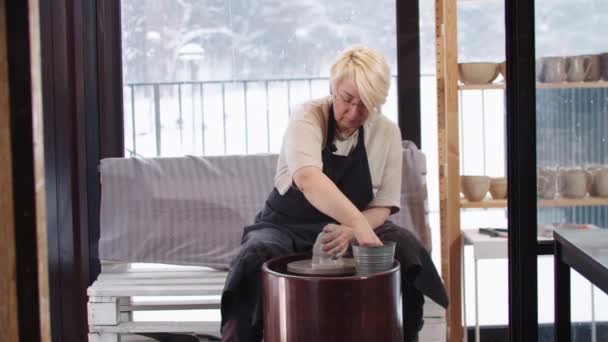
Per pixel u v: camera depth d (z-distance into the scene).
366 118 2.05
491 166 3.21
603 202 1.74
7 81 1.13
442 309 2.44
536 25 1.75
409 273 1.99
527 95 1.71
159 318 3.41
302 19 3.19
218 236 2.79
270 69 3.22
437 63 2.83
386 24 3.15
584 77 1.76
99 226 3.12
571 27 1.74
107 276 2.74
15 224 1.15
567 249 1.59
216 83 3.24
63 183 2.88
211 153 3.29
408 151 2.73
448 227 2.76
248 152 3.28
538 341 1.76
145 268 2.90
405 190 2.71
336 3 3.16
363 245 1.72
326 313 1.57
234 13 3.19
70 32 2.86
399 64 3.08
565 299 1.66
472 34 3.14
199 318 3.42
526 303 1.72
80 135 2.91
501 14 3.13
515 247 1.73
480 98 3.18
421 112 3.22
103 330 2.54
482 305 3.24
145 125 3.25
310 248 2.13
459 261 2.76
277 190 2.24
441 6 2.82
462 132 3.20
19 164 1.14
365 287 1.58
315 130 2.05
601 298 1.89
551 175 1.75
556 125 1.75
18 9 1.12
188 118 3.26
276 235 2.09
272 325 1.68
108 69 3.14
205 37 3.21
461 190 2.84
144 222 2.82
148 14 3.18
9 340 1.16
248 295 1.92
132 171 2.84
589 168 1.75
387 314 1.63
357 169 2.15
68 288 2.91
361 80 1.93
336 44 3.19
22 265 1.15
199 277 2.69
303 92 3.23
